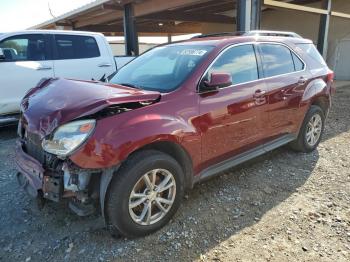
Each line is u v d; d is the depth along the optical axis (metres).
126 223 2.78
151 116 2.87
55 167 2.71
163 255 2.70
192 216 3.25
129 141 2.67
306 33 15.65
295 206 3.43
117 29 18.44
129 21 11.34
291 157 4.84
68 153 2.57
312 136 5.03
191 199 3.58
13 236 2.95
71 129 2.59
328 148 5.29
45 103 3.00
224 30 18.95
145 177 2.84
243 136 3.76
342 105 9.20
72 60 6.83
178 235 2.96
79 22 16.27
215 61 3.50
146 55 4.29
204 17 15.62
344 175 4.21
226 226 3.09
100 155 2.58
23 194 3.72
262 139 4.08
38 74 6.40
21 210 3.38
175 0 10.09
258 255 2.68
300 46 4.84
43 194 2.73
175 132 2.97
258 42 4.10
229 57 3.67
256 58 4.00
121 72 4.18
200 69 3.36
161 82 3.41
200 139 3.25
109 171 2.67
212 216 3.25
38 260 2.64
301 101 4.58
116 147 2.62
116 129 2.66
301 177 4.15
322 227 3.05
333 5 14.59
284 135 4.49
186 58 3.61
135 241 2.88
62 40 6.77
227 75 3.24
